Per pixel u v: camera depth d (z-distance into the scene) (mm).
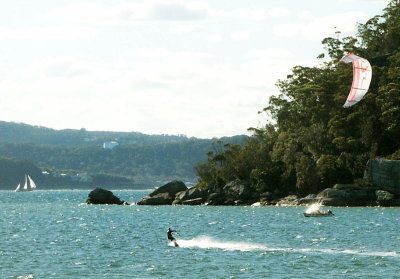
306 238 183375
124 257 147875
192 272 126188
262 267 130500
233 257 145125
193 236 197375
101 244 175500
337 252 151000
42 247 169125
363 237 183250
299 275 121438
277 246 165125
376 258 140375
